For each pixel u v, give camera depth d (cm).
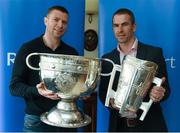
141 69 100
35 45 126
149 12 148
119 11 127
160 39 148
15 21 145
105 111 151
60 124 100
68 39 150
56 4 147
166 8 147
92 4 237
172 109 151
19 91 118
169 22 147
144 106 107
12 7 145
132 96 102
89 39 257
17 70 123
